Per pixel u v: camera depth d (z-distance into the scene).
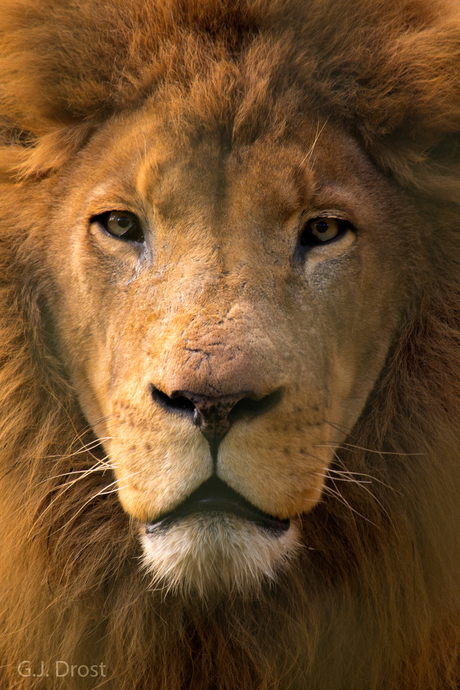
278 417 3.34
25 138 4.44
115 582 4.15
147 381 3.43
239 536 3.31
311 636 4.12
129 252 3.88
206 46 3.89
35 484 4.14
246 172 3.65
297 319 3.64
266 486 3.31
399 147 4.10
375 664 4.22
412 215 4.13
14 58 4.21
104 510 4.14
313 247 3.83
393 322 4.12
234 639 4.05
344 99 4.00
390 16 4.14
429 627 4.21
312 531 4.11
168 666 4.12
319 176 3.78
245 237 3.60
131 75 3.97
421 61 4.05
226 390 3.13
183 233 3.63
